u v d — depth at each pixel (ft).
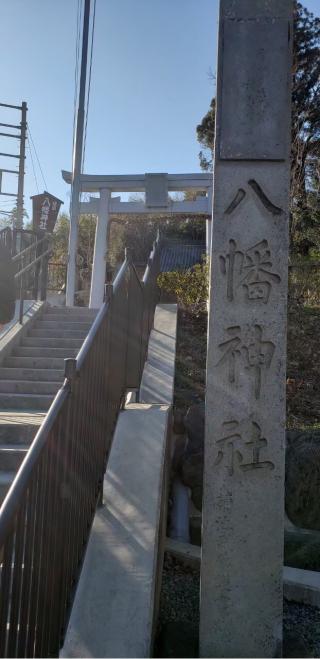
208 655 10.45
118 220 53.11
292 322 29.96
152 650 10.80
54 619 9.04
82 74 39.91
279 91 10.98
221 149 10.98
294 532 17.37
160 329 26.99
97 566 11.08
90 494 11.89
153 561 11.26
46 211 44.06
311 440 18.61
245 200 10.93
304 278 36.58
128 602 10.34
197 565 15.01
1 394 19.71
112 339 15.15
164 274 31.27
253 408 10.70
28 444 16.31
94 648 9.55
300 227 57.62
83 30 39.96
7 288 12.87
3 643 6.73
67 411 9.73
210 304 10.91
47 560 8.57
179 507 17.38
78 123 39.65
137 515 12.59
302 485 17.74
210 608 10.52
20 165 71.05
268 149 10.91
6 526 6.70
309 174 66.59
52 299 53.31
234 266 10.89
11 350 23.41
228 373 10.79
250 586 10.50
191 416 19.03
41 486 8.28
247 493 10.61
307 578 14.66
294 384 24.29
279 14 11.05
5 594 6.82
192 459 18.03
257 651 10.41
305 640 12.26
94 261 39.50
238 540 10.57
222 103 11.03
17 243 32.94
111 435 15.05
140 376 20.39
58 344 24.36
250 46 11.05
